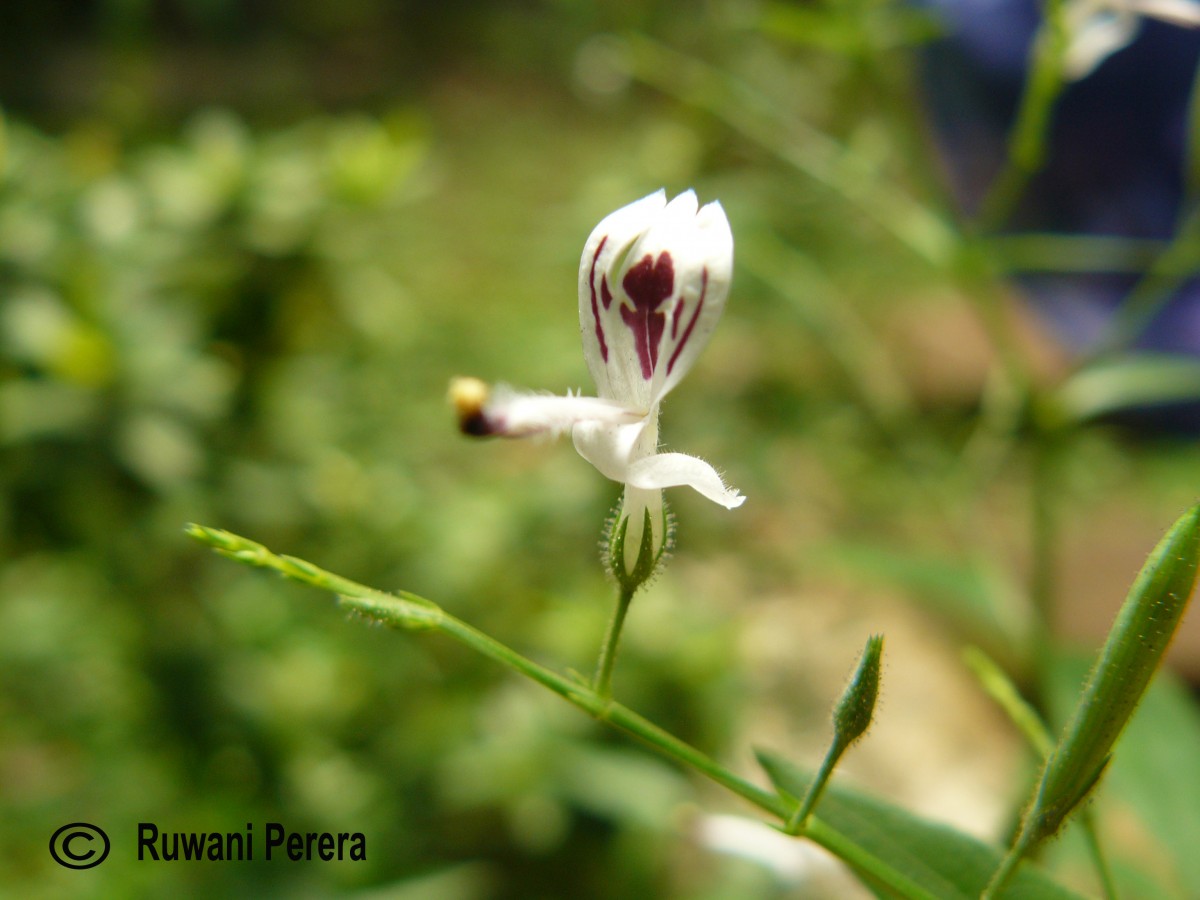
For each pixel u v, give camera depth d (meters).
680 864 0.13
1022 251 0.11
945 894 0.05
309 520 0.15
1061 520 0.20
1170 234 0.14
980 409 0.25
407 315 0.18
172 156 0.15
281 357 0.15
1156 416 0.24
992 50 0.13
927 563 0.11
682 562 0.17
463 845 0.13
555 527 0.15
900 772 0.15
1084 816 0.05
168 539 0.14
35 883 0.12
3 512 0.13
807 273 0.12
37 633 0.14
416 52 0.44
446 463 0.19
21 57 0.38
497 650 0.05
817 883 0.11
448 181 0.33
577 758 0.12
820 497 0.21
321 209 0.15
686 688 0.13
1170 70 0.14
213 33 0.43
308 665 0.13
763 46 0.15
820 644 0.17
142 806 0.13
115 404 0.13
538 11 0.44
